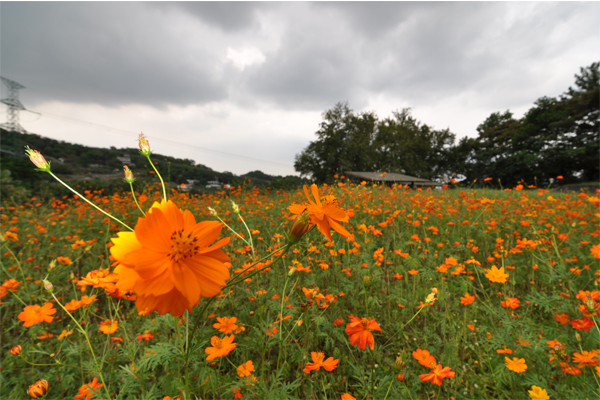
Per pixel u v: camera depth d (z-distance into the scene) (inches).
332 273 109.6
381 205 210.2
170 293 26.6
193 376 63.3
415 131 1786.4
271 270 101.7
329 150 1542.8
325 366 58.3
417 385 63.4
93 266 128.5
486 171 1437.0
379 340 85.1
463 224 161.5
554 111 1386.6
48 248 137.9
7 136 1469.0
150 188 237.9
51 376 67.9
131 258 24.5
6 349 81.2
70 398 64.4
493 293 109.1
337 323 68.5
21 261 124.5
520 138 1389.0
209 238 27.3
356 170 1512.1
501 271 78.7
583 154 1178.0
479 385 66.8
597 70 1396.4
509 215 181.9
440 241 152.4
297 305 77.7
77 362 73.6
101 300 107.0
